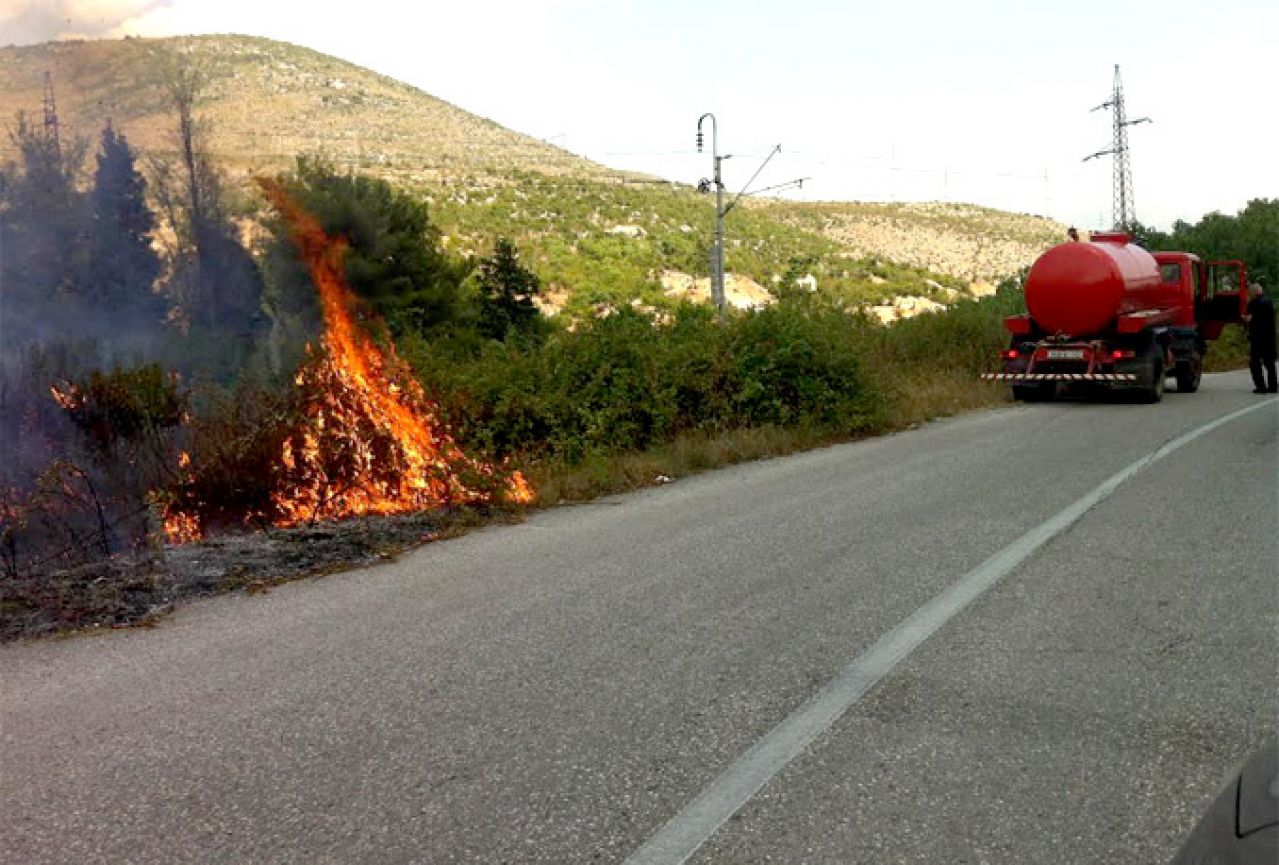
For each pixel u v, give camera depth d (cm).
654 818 314
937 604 546
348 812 321
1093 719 388
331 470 920
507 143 18138
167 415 991
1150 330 1875
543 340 1384
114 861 295
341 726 391
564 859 291
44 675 464
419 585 618
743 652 472
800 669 448
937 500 858
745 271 8231
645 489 1002
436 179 11850
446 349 1312
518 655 473
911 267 11069
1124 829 305
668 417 1223
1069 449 1171
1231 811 153
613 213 10788
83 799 335
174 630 534
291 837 306
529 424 1140
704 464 1150
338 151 12219
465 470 920
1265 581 587
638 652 474
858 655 465
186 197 2947
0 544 782
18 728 400
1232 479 936
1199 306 2202
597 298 6200
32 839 309
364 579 640
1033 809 318
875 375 1558
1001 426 1460
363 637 509
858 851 294
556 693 422
